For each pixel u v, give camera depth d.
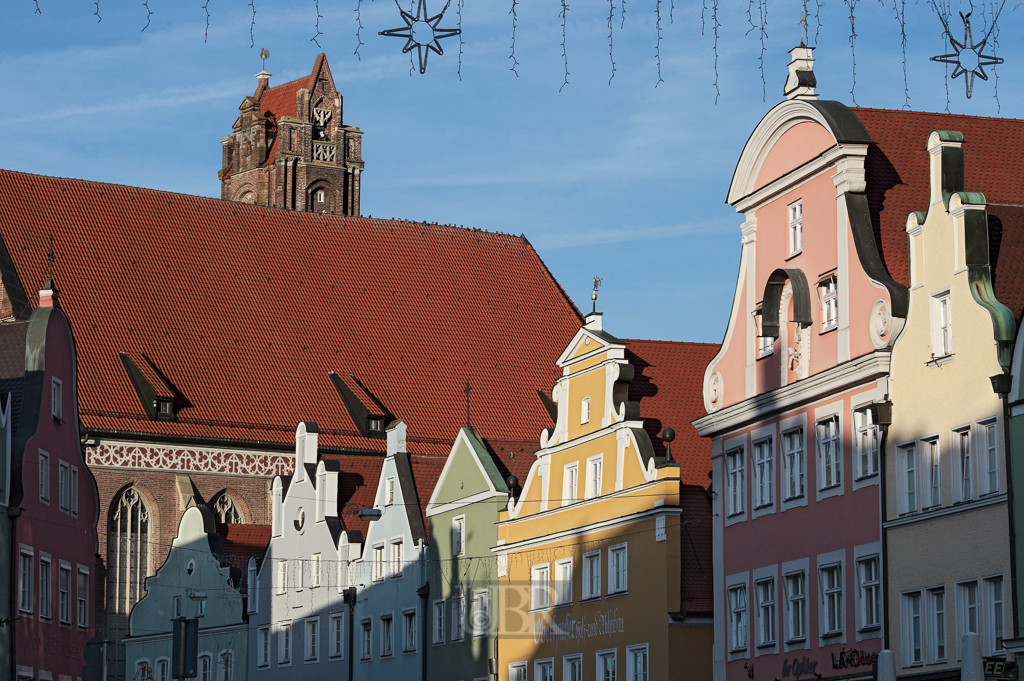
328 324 110.94
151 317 105.38
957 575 45.28
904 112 54.72
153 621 98.25
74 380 72.06
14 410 65.56
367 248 116.88
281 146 139.88
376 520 84.69
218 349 106.12
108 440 99.12
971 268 45.75
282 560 92.31
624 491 63.28
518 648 70.56
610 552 64.19
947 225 46.78
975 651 34.28
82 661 71.38
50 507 66.69
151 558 99.81
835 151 51.69
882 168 52.75
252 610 93.50
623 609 62.75
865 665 49.09
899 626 47.59
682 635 59.53
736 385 57.72
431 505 79.50
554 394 70.25
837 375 50.84
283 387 106.19
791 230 54.94
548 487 69.75
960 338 45.84
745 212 57.72
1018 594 42.75
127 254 107.44
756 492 56.12
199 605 96.75
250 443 102.62
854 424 50.50
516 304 117.81
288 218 115.75
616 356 65.25
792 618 53.69
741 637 56.97
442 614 77.25
